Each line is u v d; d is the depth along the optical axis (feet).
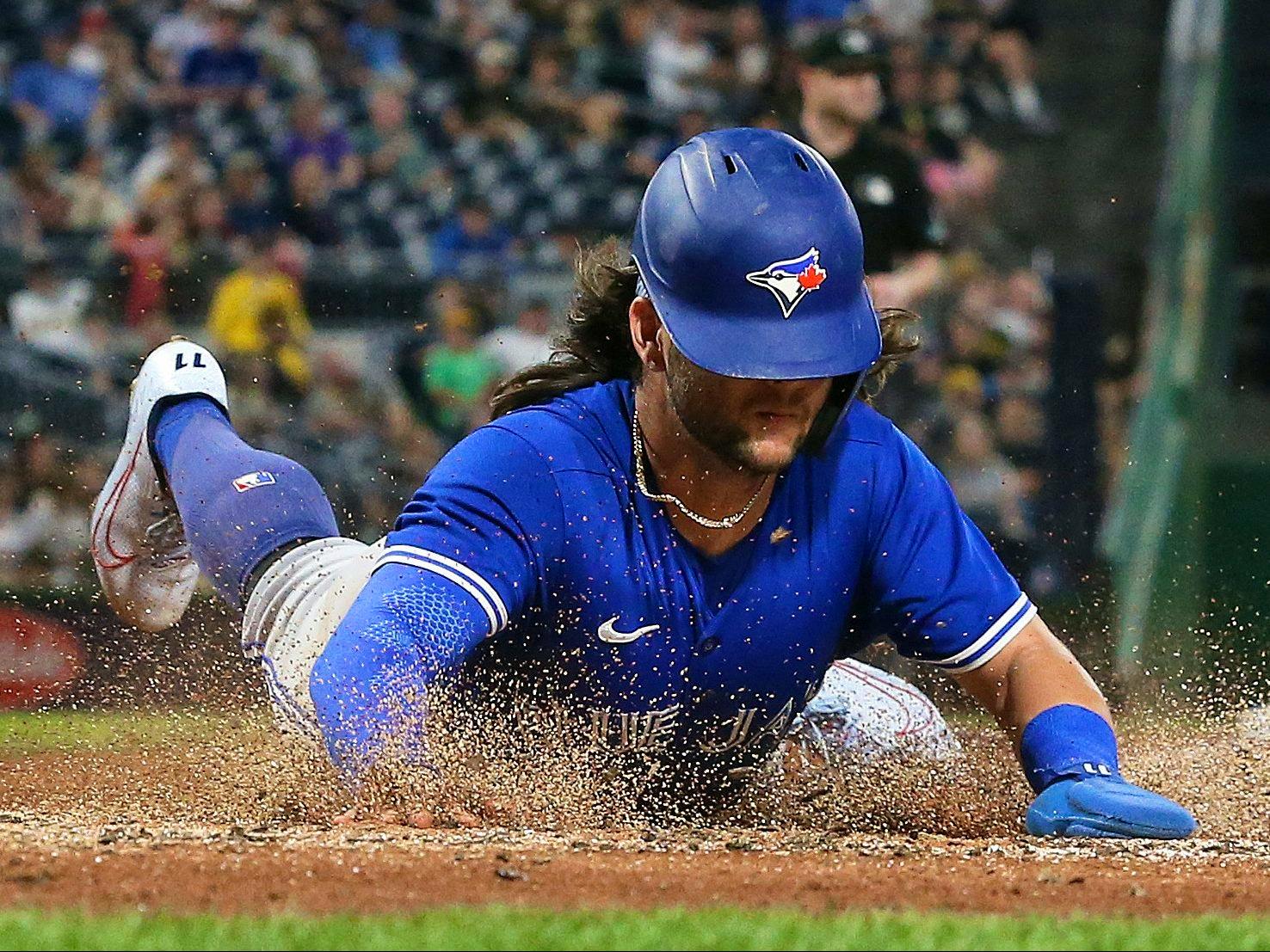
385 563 46.88
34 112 167.02
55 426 125.29
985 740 61.00
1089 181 165.68
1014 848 44.78
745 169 46.44
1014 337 128.77
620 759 50.26
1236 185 150.71
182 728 69.92
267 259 133.18
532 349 133.39
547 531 46.98
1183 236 126.62
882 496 49.55
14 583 116.06
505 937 31.30
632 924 32.60
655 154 165.78
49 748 70.08
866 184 99.19
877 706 57.88
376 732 44.32
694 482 47.09
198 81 167.12
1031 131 167.12
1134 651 108.99
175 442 65.31
